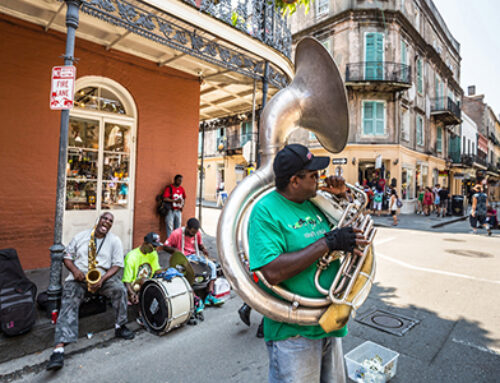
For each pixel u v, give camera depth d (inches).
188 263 141.5
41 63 185.2
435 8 841.5
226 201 67.6
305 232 56.0
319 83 79.5
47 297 127.3
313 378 56.2
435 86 874.8
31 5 165.6
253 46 188.1
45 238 187.9
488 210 395.2
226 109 342.6
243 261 63.7
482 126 1441.9
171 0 147.8
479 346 116.4
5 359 103.7
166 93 244.1
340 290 56.0
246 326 133.0
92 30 193.0
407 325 133.5
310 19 697.6
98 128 214.2
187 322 134.5
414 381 95.2
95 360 106.3
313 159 56.0
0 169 173.0
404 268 224.5
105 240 120.7
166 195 239.0
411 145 722.8
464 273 211.8
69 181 201.6
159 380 95.9
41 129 186.4
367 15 627.8
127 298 130.0
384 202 625.3
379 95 641.6
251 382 95.2
